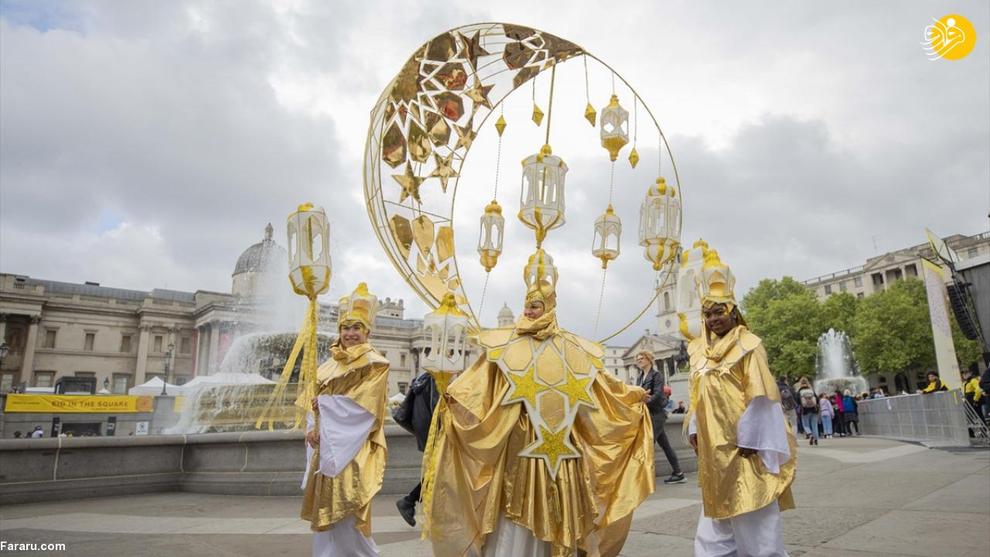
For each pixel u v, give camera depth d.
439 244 4.33
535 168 3.75
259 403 13.30
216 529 5.92
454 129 4.67
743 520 3.10
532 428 3.32
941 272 18.30
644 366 8.86
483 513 3.26
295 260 3.54
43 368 76.56
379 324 57.84
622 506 3.51
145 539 5.48
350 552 3.55
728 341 3.37
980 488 6.60
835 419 21.17
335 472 3.44
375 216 4.05
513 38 4.73
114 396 38.44
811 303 66.38
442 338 3.58
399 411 5.54
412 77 4.39
